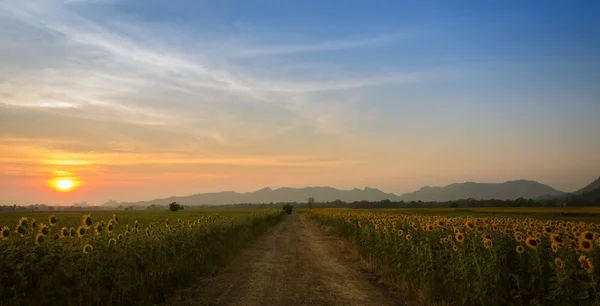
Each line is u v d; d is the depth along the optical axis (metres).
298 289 11.80
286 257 19.00
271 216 61.47
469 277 9.26
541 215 67.44
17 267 6.97
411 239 12.94
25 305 7.06
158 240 12.42
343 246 24.30
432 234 13.02
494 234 10.34
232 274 14.06
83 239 9.67
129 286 9.48
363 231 20.50
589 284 7.01
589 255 7.55
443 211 98.00
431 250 11.77
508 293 8.56
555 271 7.84
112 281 8.91
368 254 18.16
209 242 17.55
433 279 10.75
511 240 10.20
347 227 29.70
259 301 10.30
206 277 13.36
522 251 8.75
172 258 12.95
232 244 21.59
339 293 11.30
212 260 16.23
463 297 9.27
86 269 8.30
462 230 11.58
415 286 11.18
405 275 12.34
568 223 16.36
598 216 64.19
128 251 10.48
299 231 39.19
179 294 10.84
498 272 8.45
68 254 8.20
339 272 14.84
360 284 12.58
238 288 11.83
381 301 10.38
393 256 14.08
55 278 7.60
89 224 10.40
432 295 10.16
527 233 11.02
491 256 8.72
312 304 10.07
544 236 10.75
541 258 8.67
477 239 10.08
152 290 10.54
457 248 10.09
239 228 28.47
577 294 7.08
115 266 9.52
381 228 18.39
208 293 10.98
